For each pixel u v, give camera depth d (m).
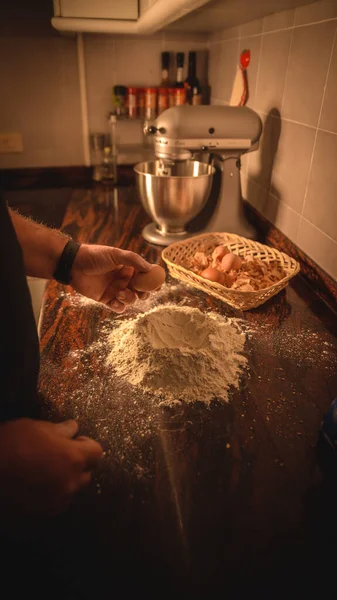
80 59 1.65
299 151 1.02
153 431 0.59
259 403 0.65
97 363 0.72
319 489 0.52
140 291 0.78
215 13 1.11
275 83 1.12
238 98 1.36
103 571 0.43
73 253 0.68
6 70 1.67
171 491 0.51
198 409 0.63
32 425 0.44
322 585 0.42
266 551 0.45
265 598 0.41
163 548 0.45
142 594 0.41
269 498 0.51
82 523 0.47
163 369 0.67
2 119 1.76
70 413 0.62
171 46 1.71
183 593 0.41
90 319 0.85
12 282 0.44
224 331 0.77
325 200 0.92
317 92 0.91
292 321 0.86
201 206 1.14
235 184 1.16
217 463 0.55
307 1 0.89
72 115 1.79
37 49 1.65
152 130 1.07
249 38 1.28
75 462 0.43
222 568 0.43
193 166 1.31
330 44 0.84
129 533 0.46
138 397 0.65
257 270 0.96
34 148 1.83
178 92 1.64
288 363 0.73
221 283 0.91
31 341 0.50
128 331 0.77
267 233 1.24
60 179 1.88
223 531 0.47
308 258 1.01
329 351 0.77
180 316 0.78
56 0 1.26
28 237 0.65
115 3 1.28
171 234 1.19
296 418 0.62
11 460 0.39
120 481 0.52
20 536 0.46
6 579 0.42
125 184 1.79
